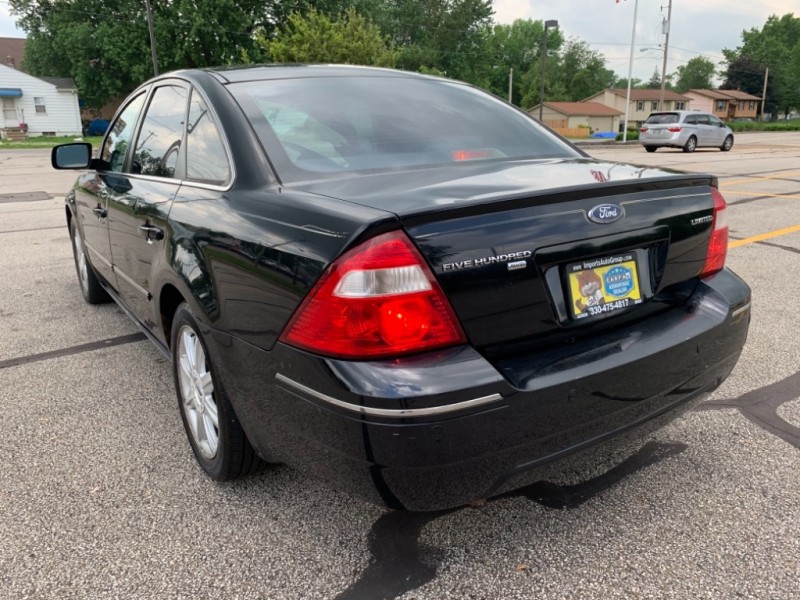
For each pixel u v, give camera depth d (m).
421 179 2.19
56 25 45.69
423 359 1.77
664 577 2.08
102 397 3.52
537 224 1.93
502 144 2.79
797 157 20.28
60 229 8.68
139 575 2.13
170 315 2.98
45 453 2.92
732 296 2.46
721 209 2.50
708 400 3.34
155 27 42.28
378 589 2.06
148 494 2.60
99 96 47.41
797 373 3.64
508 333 1.91
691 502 2.48
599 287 2.10
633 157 20.66
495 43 99.44
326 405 1.80
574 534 2.31
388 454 1.74
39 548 2.27
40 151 31.98
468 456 1.79
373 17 50.22
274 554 2.23
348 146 2.49
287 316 1.89
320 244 1.83
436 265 1.77
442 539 2.29
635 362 2.06
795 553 2.19
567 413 1.93
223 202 2.35
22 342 4.40
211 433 2.62
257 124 2.48
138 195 3.16
